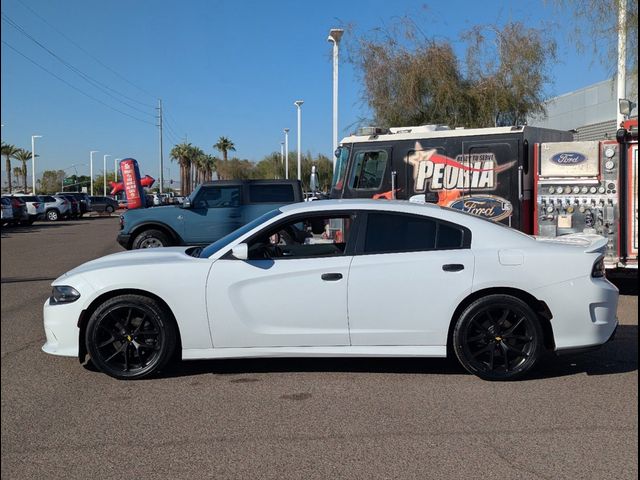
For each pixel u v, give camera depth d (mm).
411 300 5625
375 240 5809
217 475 3895
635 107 11547
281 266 5719
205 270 5723
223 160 77375
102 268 5805
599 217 9484
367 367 6199
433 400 5219
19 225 35531
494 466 3980
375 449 4250
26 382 5777
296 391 5480
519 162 9930
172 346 5773
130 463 4082
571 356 6590
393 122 20281
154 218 13883
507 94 19406
